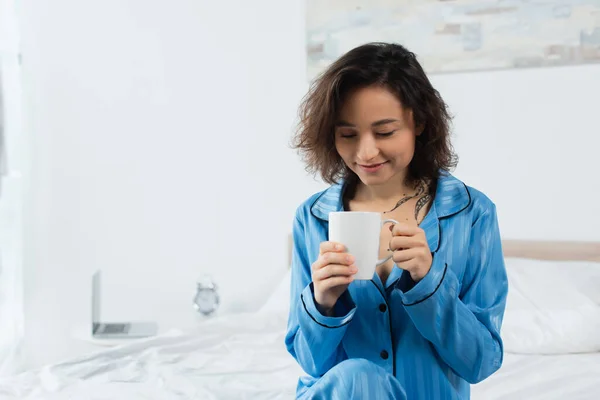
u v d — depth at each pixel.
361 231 0.99
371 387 0.94
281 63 2.95
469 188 1.21
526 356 2.02
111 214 3.13
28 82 3.16
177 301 3.09
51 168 3.17
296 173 2.96
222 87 3.02
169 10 3.05
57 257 3.18
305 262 1.24
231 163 3.02
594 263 2.40
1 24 2.96
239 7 2.99
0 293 2.92
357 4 2.82
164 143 3.08
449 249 1.13
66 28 3.13
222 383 1.75
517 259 2.46
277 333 2.26
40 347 3.21
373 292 1.11
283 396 1.62
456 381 1.14
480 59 2.68
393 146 1.04
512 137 2.67
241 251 3.03
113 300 3.14
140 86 3.09
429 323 1.02
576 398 1.62
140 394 1.61
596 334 2.02
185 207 3.07
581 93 2.61
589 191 2.61
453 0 2.71
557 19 2.61
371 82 1.02
